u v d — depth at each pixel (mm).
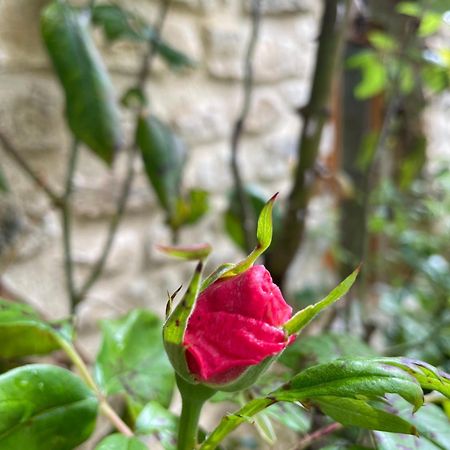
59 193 397
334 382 114
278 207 298
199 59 470
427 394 152
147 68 352
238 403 158
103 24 313
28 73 365
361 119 360
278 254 278
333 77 259
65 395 141
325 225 537
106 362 177
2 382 134
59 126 387
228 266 116
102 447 134
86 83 265
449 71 321
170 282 508
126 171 441
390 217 448
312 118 264
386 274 448
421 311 386
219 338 110
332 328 333
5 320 164
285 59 543
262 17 514
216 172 512
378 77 336
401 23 311
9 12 345
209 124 493
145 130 315
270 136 556
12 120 362
